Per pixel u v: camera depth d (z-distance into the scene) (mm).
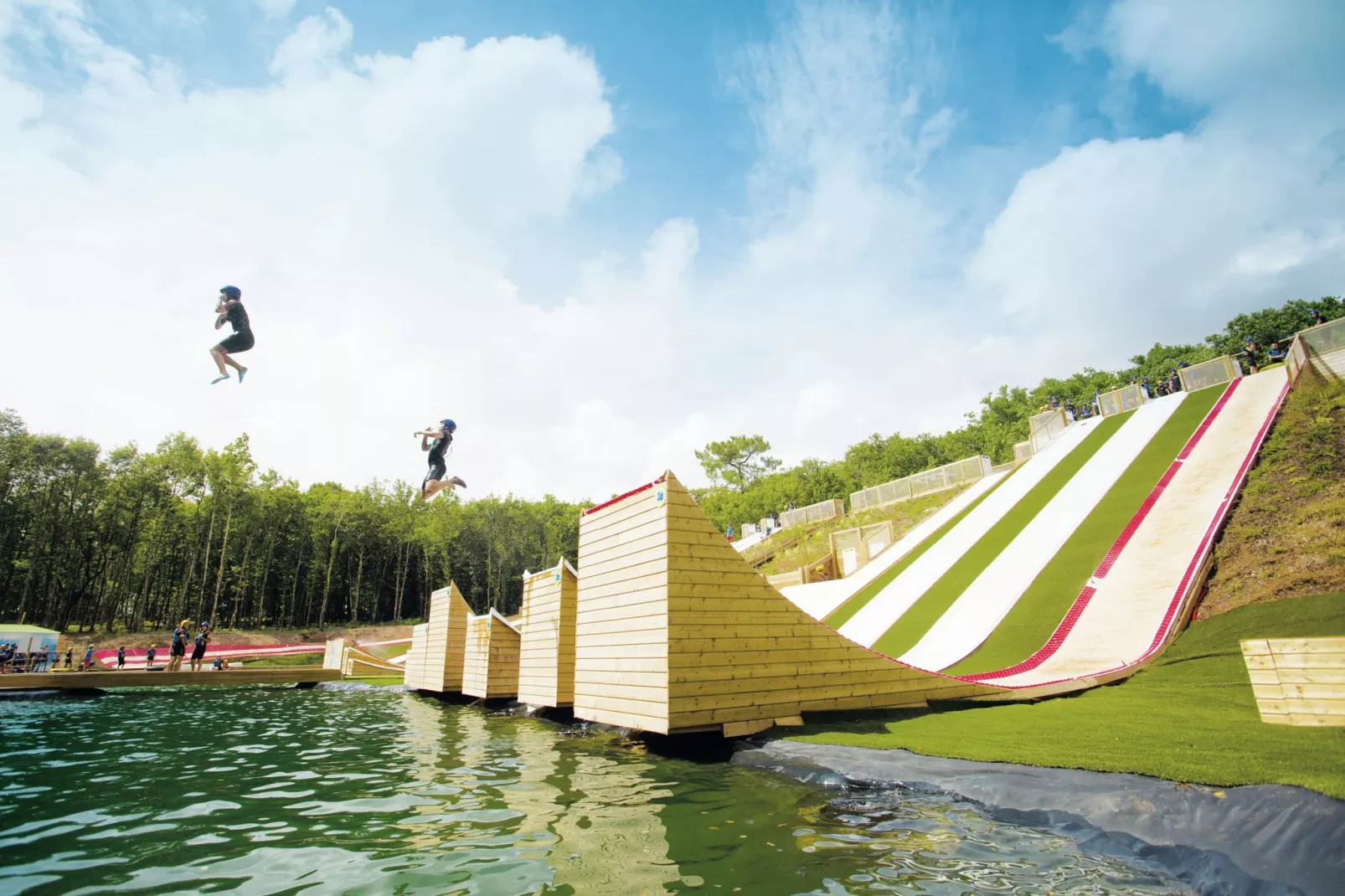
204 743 13586
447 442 18781
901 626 23188
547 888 5301
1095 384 74625
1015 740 8992
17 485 52750
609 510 13719
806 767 9109
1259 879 4957
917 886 5258
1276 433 24484
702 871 5648
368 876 5598
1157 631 16625
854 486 70625
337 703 22609
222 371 13609
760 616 11977
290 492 65688
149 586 58875
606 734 13695
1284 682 8375
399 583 72562
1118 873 5461
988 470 37750
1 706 21422
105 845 6559
